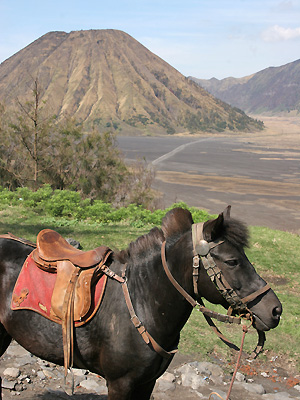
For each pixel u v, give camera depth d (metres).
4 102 30.14
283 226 41.50
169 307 3.08
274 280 13.20
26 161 30.36
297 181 80.06
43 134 29.16
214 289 2.95
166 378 5.64
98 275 3.20
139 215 18.55
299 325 9.04
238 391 5.80
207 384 5.73
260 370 6.90
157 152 150.75
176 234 3.18
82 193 31.30
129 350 3.02
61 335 3.18
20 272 3.40
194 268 2.98
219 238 2.96
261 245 16.08
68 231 14.63
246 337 8.05
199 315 8.73
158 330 3.08
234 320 2.97
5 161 29.38
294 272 13.97
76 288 3.13
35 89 29.14
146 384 3.18
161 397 5.12
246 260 2.95
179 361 6.47
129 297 3.11
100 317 3.13
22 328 3.29
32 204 18.59
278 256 15.11
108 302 3.15
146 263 3.21
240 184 72.75
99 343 3.12
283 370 7.05
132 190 33.53
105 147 31.48
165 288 3.09
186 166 102.88
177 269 3.09
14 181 30.70
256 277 2.93
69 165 31.48
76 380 5.09
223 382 6.00
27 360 5.30
